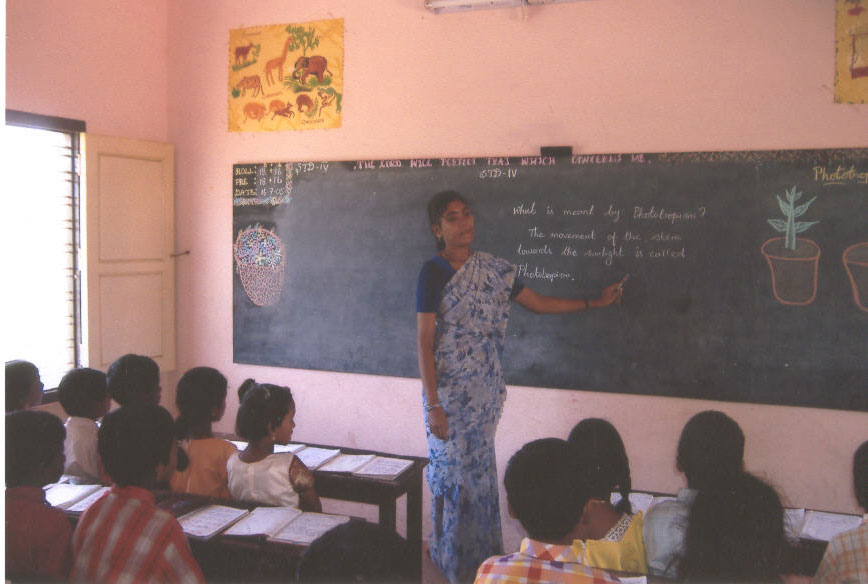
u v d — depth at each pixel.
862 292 2.93
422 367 2.65
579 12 3.32
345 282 3.86
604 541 1.63
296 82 3.93
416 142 3.67
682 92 3.17
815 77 2.97
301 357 3.98
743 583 1.28
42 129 3.59
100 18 3.82
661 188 3.21
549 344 3.44
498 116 3.50
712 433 1.88
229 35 4.07
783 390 3.07
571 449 1.32
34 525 1.74
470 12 3.53
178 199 4.23
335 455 2.71
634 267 3.27
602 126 3.31
